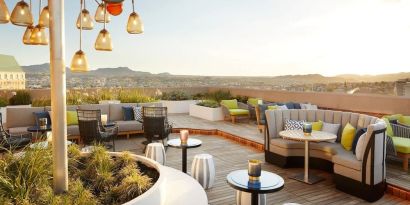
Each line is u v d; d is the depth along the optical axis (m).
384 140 4.55
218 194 4.54
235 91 14.80
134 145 7.83
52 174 2.55
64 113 2.39
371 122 5.27
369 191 4.36
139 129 8.67
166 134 7.45
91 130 6.47
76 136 7.70
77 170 3.13
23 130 7.48
